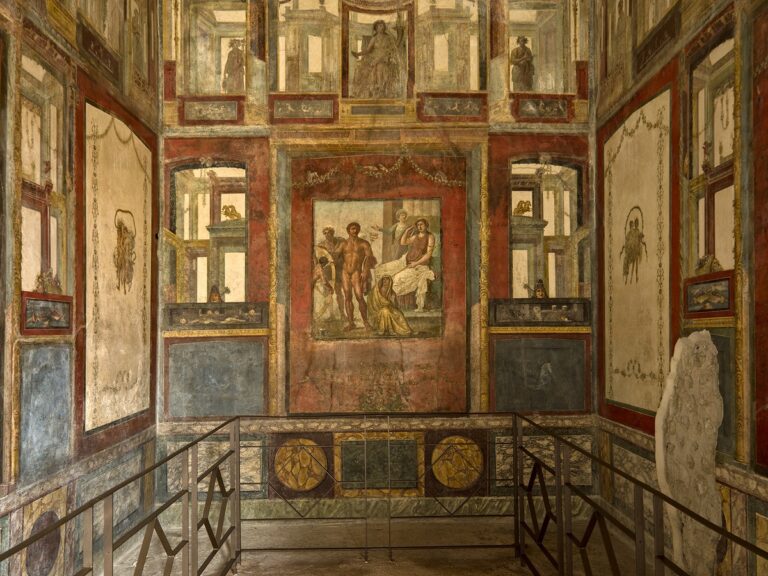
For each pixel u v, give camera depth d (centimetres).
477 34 685
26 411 403
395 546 575
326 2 685
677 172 485
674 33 492
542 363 669
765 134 373
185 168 674
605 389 638
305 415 664
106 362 530
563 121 680
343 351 668
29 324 408
